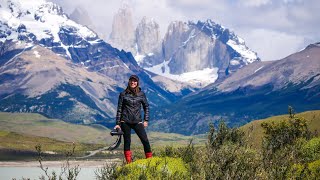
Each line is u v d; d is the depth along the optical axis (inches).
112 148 416.8
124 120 515.8
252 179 411.8
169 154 546.6
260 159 466.0
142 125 520.4
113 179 447.8
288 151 521.7
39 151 394.6
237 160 426.9
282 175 434.0
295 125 1044.5
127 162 502.6
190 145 556.1
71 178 399.5
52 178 393.4
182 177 443.2
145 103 526.6
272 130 1211.9
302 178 450.3
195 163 471.2
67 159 406.3
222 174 405.4
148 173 452.4
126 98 518.9
